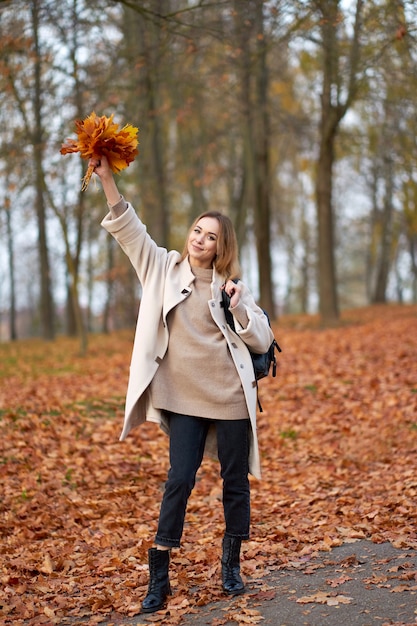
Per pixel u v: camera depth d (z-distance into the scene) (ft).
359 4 33.24
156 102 63.67
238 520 12.32
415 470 19.62
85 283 128.88
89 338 84.89
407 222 94.53
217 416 11.97
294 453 24.14
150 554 12.00
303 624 10.64
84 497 19.80
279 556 14.32
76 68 44.91
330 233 60.59
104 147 11.84
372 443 23.73
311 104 78.38
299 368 38.60
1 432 24.86
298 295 149.07
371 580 12.24
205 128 68.64
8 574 14.02
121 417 28.71
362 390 31.37
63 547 15.79
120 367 46.50
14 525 17.39
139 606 11.92
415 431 24.00
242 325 12.16
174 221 104.78
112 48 43.91
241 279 12.78
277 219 119.34
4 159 49.90
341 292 176.76
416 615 10.52
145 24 41.50
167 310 12.14
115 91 47.75
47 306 91.15
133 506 18.97
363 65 38.06
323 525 16.29
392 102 47.47
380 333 51.24
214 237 12.44
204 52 43.73
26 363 53.78
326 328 60.03
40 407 28.91
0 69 36.76
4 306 157.28
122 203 12.21
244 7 30.50
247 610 11.25
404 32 30.35
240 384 12.11
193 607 11.78
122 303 104.83
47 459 22.38
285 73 67.26
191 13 32.40
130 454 23.90
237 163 82.89
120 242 12.40
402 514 16.19
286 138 85.66
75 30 38.45
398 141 62.03
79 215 58.18
